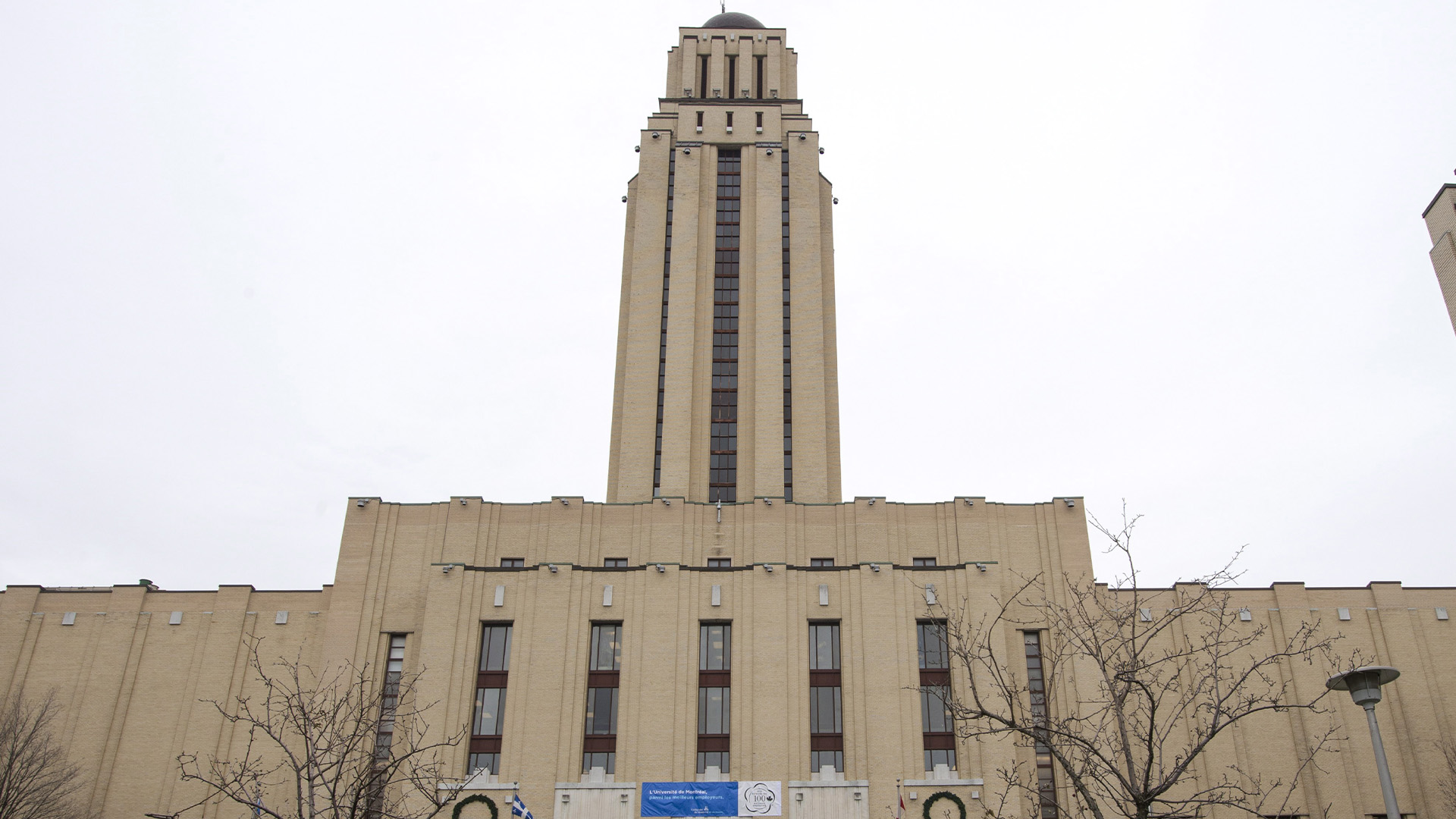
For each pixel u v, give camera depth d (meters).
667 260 78.00
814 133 82.06
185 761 58.22
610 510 62.69
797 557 61.31
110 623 61.97
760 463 70.00
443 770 52.47
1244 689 56.00
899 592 56.50
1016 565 60.34
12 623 61.81
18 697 55.75
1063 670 55.91
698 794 51.91
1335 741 56.84
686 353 73.56
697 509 62.62
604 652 55.84
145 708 59.75
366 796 35.03
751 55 88.62
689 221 78.44
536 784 52.28
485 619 56.41
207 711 59.41
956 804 51.88
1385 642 59.12
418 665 56.66
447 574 57.28
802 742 53.28
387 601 60.19
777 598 56.28
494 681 55.38
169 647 61.31
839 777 52.78
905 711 53.69
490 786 52.34
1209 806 55.41
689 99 84.06
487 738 54.06
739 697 54.06
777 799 51.88
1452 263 55.78
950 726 53.97
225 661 60.78
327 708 55.50
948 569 57.34
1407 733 57.34
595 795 52.03
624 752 52.88
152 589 63.25
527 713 53.84
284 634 61.53
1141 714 54.84
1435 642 59.12
